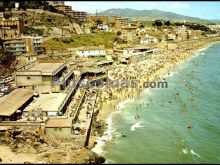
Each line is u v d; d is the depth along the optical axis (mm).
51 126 74500
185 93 127188
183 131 88312
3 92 102625
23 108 85688
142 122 93375
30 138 73375
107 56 173250
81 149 70938
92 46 199500
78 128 79250
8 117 78188
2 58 132375
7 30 178875
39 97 96875
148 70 160375
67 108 93188
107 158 69438
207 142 82250
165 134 85188
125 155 71062
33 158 67438
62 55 168375
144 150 74125
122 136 82125
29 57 140250
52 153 68875
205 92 130125
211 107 110875
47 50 178000
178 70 172500
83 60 159250
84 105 101438
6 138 74000
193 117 100188
